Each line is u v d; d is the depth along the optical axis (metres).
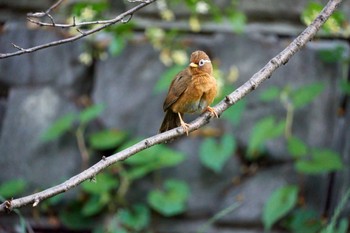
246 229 11.02
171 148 11.14
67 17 11.38
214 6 11.16
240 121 11.03
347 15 11.16
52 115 11.23
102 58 11.28
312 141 11.02
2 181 11.16
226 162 11.09
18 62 11.36
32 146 11.18
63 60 11.33
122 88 11.22
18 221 11.19
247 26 11.32
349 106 11.02
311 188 11.02
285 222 10.96
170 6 11.31
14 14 11.54
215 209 11.05
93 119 11.23
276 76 11.05
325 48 11.15
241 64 11.09
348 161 10.90
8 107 11.31
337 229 10.66
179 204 10.80
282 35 11.32
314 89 10.65
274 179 11.01
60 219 11.17
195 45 11.17
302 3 11.29
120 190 11.02
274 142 11.02
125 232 10.95
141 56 11.20
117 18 5.88
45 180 11.12
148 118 11.16
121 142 11.07
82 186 10.98
